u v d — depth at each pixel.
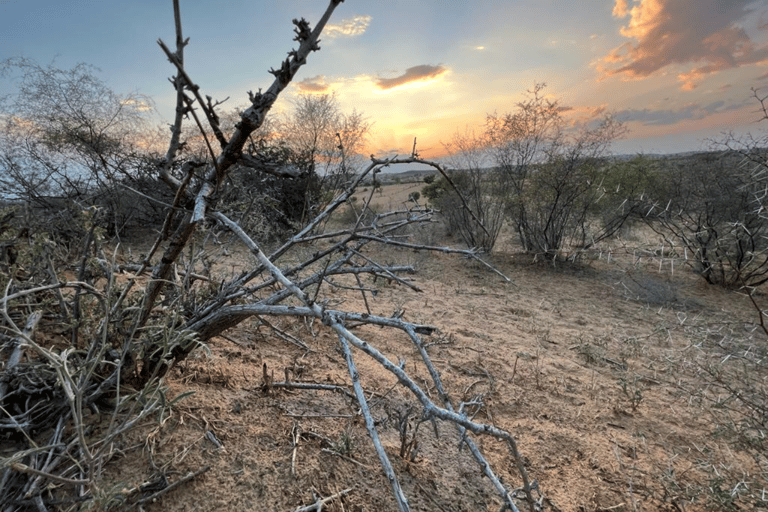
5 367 1.62
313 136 8.17
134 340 1.66
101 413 1.67
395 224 1.73
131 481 1.43
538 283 6.70
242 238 1.14
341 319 1.19
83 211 1.87
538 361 3.55
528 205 8.02
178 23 0.95
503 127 8.41
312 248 5.87
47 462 1.28
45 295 2.20
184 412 1.83
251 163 1.30
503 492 1.03
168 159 1.29
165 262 1.60
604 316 5.23
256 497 1.51
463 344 3.74
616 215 7.21
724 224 5.56
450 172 9.02
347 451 1.86
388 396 2.52
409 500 1.71
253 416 1.96
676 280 6.88
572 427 2.58
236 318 1.84
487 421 2.50
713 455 2.40
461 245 8.95
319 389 2.36
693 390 3.06
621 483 2.11
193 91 0.99
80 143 5.70
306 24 1.17
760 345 3.56
